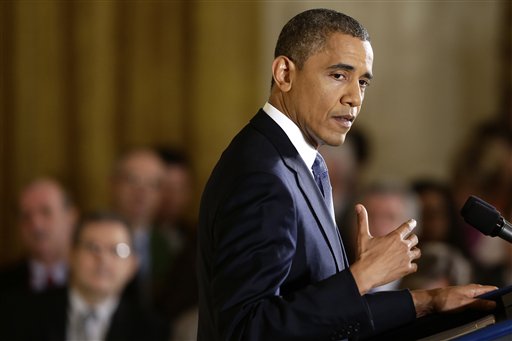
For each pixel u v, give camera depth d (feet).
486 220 21.21
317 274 21.18
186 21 63.21
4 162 63.36
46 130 63.41
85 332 44.45
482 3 63.31
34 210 50.85
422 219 50.34
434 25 63.31
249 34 62.90
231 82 63.00
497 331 18.94
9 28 63.10
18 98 63.36
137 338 44.96
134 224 54.03
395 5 63.00
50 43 63.31
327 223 21.61
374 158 62.69
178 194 56.08
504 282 49.11
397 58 63.21
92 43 63.21
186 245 49.32
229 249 20.44
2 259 62.80
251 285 20.07
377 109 63.16
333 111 21.42
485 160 56.80
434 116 63.26
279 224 20.53
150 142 63.41
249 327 19.85
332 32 21.54
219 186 21.30
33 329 44.21
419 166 63.05
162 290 48.62
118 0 63.21
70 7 63.26
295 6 62.64
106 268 44.52
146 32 63.31
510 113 62.75
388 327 20.53
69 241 51.13
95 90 63.31
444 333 19.76
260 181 20.80
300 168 21.54
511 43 62.85
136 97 63.36
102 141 63.41
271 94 22.30
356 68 21.42
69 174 63.52
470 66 63.26
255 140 21.65
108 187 63.46
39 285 50.55
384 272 20.43
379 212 47.75
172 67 63.31
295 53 21.74
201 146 63.21
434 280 40.73
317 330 19.97
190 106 63.21
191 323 47.11
